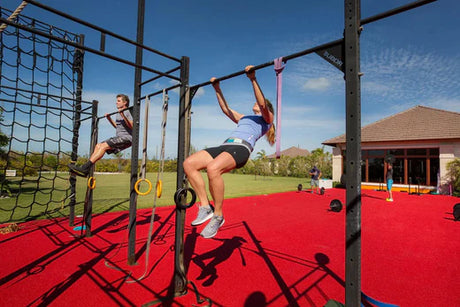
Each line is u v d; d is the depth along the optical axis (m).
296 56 2.10
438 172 14.14
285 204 9.46
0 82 4.57
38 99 5.10
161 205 8.85
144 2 3.69
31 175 18.62
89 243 4.69
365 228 5.96
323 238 5.07
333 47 1.89
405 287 3.02
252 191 13.76
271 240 4.95
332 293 2.88
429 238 5.12
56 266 3.63
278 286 3.05
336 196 12.06
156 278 3.28
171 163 30.75
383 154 16.45
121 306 2.61
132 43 2.63
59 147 5.53
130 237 3.71
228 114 2.90
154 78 3.45
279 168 29.00
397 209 8.71
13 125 4.95
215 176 2.07
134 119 3.69
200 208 2.16
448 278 3.26
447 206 9.41
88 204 5.07
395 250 4.37
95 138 5.30
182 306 2.63
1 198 9.23
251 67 2.37
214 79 2.75
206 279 3.25
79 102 5.67
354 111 1.72
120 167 32.16
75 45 2.23
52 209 7.67
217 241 4.89
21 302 2.67
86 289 2.97
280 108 2.24
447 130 14.34
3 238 4.93
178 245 2.89
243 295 2.85
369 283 3.12
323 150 34.19
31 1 1.88
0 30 2.84
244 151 2.29
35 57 4.97
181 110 3.06
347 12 1.79
